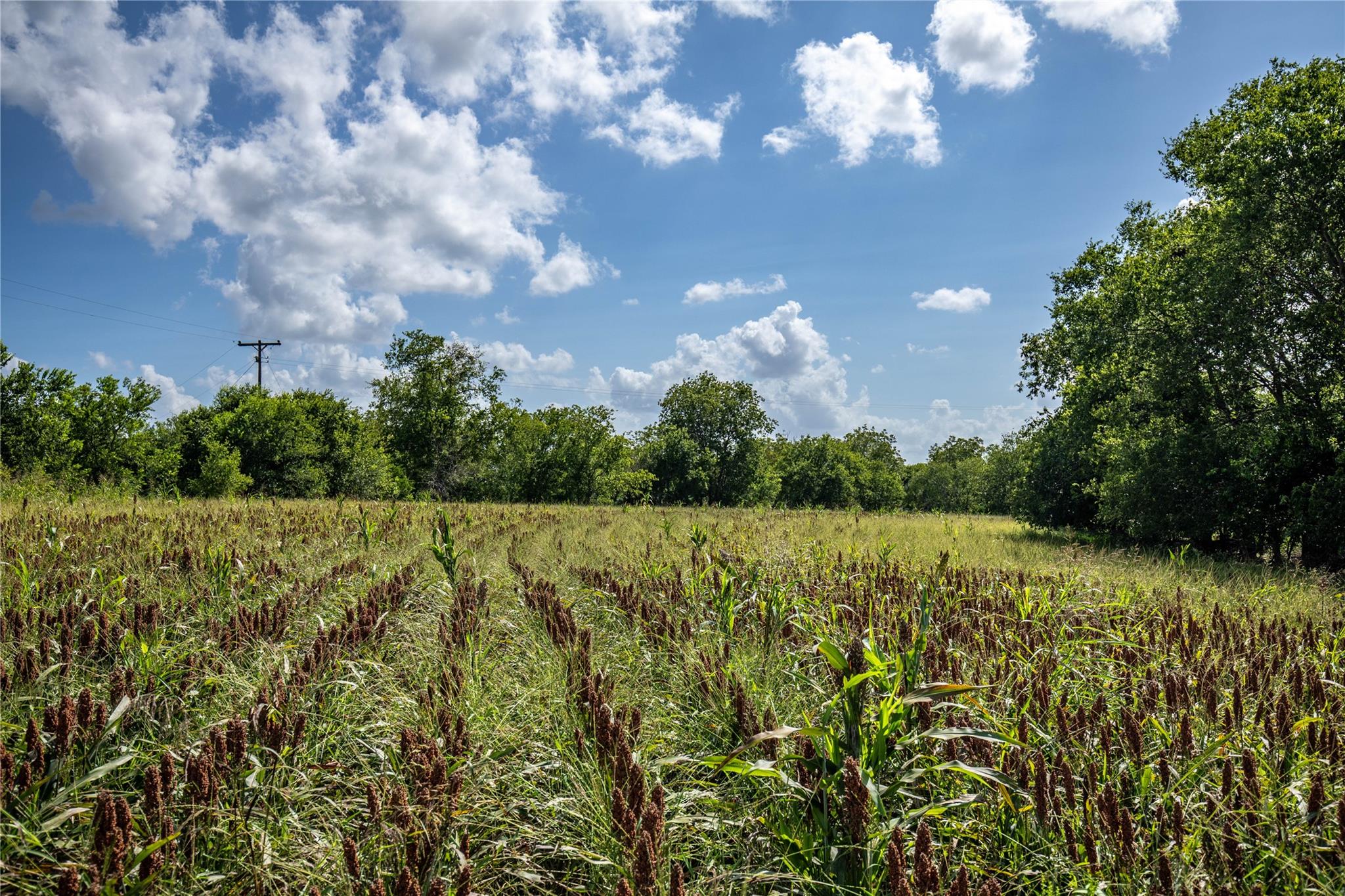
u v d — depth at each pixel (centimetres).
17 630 589
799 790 344
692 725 495
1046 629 704
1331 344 1798
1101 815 346
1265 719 457
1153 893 312
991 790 377
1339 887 309
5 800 323
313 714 463
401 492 4538
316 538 1338
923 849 296
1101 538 2422
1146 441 2052
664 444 6244
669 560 1185
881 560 1105
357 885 308
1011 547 1812
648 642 676
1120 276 2473
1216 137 1917
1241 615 877
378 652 597
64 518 1384
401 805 329
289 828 352
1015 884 340
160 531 1272
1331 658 665
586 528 1881
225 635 586
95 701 460
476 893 312
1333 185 1678
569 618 677
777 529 1819
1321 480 1692
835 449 7469
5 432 2603
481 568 1108
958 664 561
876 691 421
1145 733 453
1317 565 1712
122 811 303
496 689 527
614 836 341
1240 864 326
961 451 11075
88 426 2858
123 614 640
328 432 4688
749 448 6512
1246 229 1791
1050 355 3167
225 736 387
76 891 271
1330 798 373
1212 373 1964
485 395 5125
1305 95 1755
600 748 409
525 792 405
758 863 355
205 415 4484
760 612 734
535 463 5000
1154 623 764
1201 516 1933
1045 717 462
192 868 310
